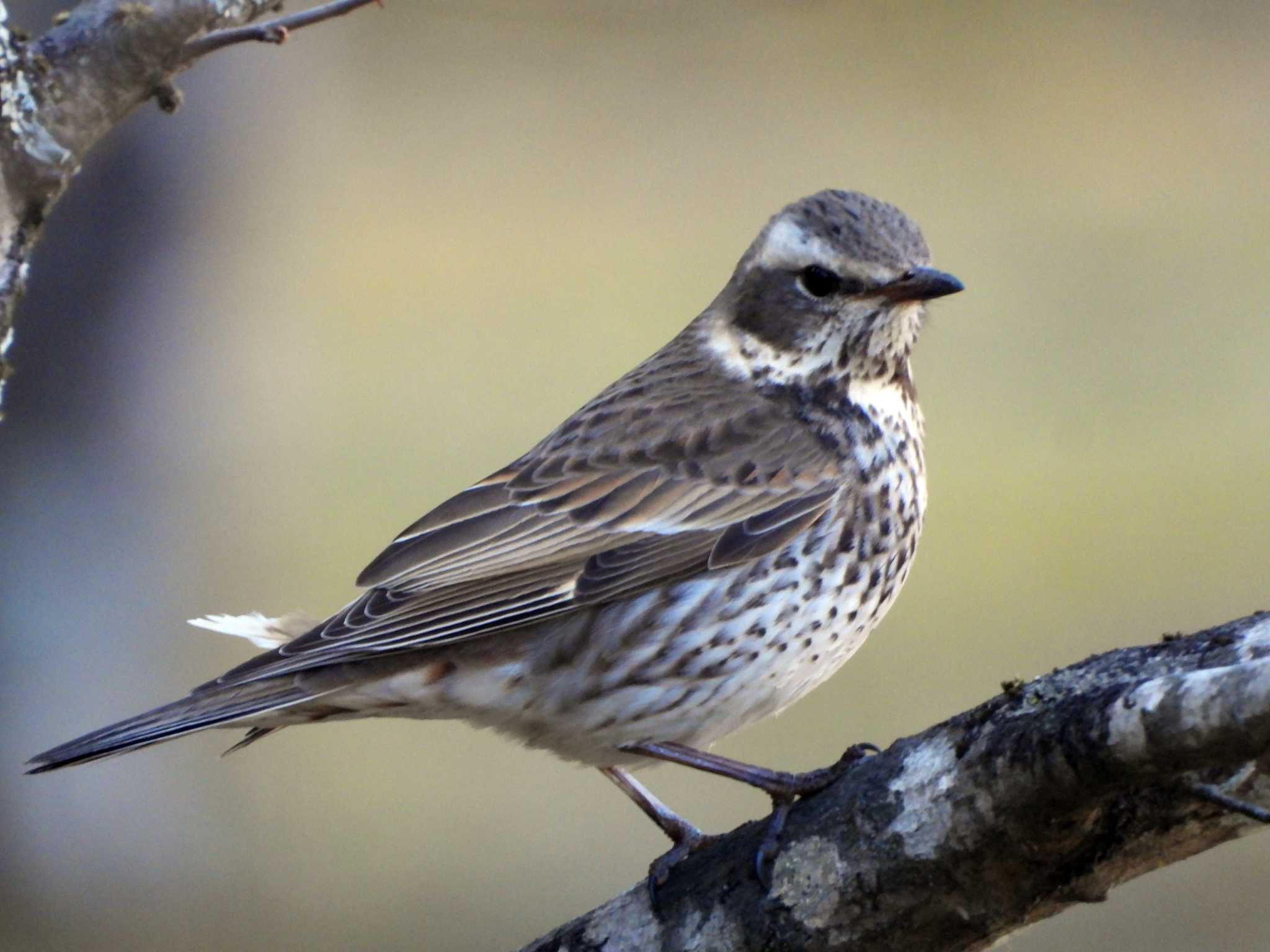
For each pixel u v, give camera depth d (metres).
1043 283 20.88
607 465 7.93
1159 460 18.22
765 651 7.72
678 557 7.71
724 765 7.50
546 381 20.02
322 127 22.59
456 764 15.38
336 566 16.97
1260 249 21.03
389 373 20.00
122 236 13.02
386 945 13.30
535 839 14.45
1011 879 5.50
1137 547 17.03
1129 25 23.38
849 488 7.88
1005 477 18.20
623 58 23.78
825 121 23.62
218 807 14.17
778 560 7.75
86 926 13.30
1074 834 5.33
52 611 13.09
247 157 13.94
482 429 19.31
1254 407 18.89
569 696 7.58
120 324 13.11
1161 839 5.30
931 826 5.54
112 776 13.51
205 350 13.95
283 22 6.03
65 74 6.00
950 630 16.16
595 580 7.66
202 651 13.86
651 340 20.58
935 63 23.52
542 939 6.36
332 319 20.94
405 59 23.20
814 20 22.77
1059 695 5.38
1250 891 13.26
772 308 8.19
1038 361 19.88
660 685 7.61
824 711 15.16
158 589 13.46
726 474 7.84
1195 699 4.79
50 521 13.05
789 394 8.10
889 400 8.09
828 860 5.79
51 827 13.28
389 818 14.59
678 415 8.06
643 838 14.44
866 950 5.80
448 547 7.77
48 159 5.98
